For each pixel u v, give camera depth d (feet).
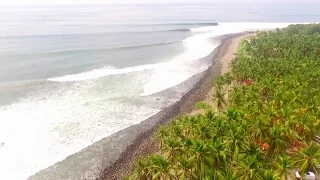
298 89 199.72
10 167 160.66
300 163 132.05
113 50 451.12
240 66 277.85
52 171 157.89
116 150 176.76
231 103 205.57
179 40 536.42
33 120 211.82
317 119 163.94
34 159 167.84
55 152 174.29
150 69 338.95
